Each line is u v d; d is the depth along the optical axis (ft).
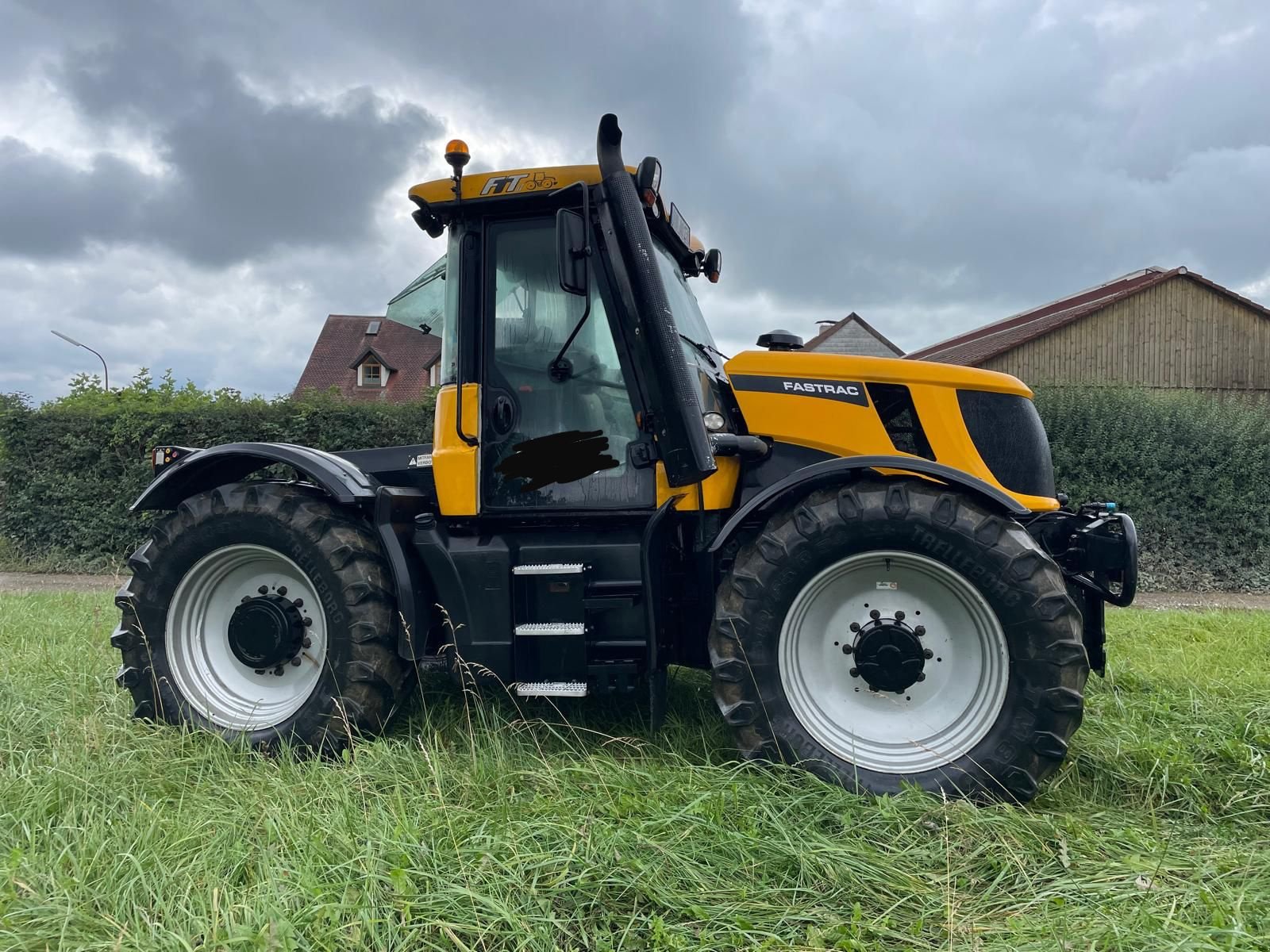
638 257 9.44
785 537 9.12
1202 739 9.99
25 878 6.39
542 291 10.39
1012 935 6.11
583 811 7.75
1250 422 30.42
